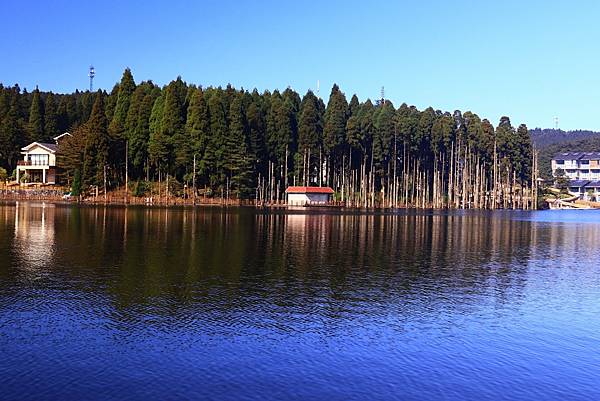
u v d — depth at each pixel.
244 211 95.62
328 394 14.74
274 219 76.81
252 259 36.56
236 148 124.19
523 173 172.75
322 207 124.75
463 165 165.62
